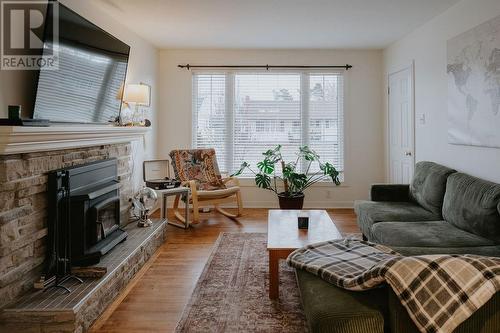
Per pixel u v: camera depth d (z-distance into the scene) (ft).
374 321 4.68
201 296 8.25
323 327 4.71
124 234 10.18
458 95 11.17
